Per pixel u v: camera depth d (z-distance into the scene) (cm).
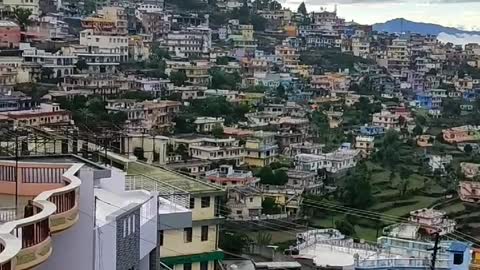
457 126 18975
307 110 18312
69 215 2362
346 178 12538
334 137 16325
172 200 4344
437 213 11112
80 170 2648
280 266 5684
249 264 5772
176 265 4650
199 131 14462
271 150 13612
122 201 3247
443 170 14525
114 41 19600
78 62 16938
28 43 17400
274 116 16488
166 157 10600
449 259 5025
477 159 15525
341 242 6469
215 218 4866
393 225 9919
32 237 2023
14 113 10869
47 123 10462
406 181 13512
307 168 13212
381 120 18350
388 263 5303
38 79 15438
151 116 14012
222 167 11925
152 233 3278
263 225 9969
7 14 19125
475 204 12550
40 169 2741
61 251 2581
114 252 2739
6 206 2580
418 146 16538
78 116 12100
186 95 17162
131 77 17075
